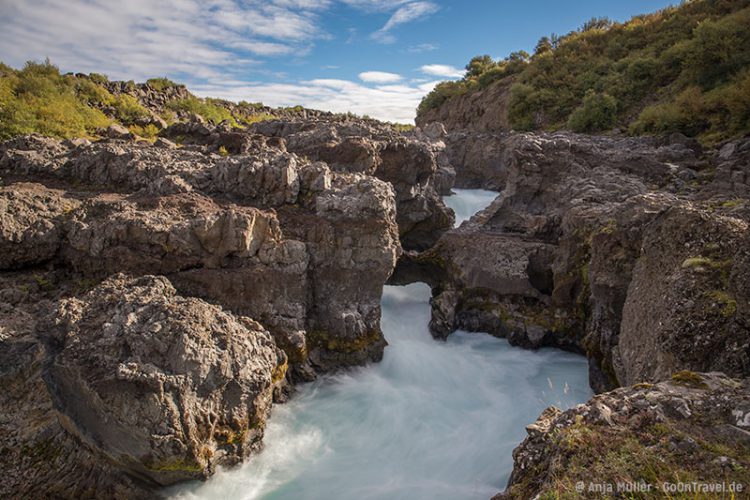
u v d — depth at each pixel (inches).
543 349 687.1
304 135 985.5
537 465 269.6
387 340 692.7
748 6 1448.1
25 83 1216.8
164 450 374.3
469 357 673.0
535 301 714.8
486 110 2288.4
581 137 1099.9
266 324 546.3
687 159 874.1
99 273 542.9
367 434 506.9
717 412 253.1
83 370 381.1
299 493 422.9
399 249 642.2
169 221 536.7
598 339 565.6
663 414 256.2
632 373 422.0
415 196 955.3
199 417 398.0
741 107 979.3
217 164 651.5
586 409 273.0
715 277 355.6
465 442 498.0
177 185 617.3
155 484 402.6
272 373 485.4
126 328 403.2
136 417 370.3
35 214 558.3
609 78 1612.9
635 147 959.0
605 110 1441.9
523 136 1004.6
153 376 373.4
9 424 417.1
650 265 449.4
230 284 526.6
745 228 380.8
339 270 589.6
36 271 551.8
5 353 434.3
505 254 735.7
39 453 412.2
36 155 751.1
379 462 466.9
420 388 596.1
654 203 565.9
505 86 2284.7
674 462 225.0
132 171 679.7
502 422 532.1
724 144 924.0
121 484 403.5
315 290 591.2
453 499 416.8
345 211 597.0
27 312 492.1
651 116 1195.3
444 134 1753.2
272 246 553.6
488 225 898.1
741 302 317.7
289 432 500.1
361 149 857.5
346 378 594.6
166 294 475.8
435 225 1015.0
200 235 522.9
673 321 351.6
